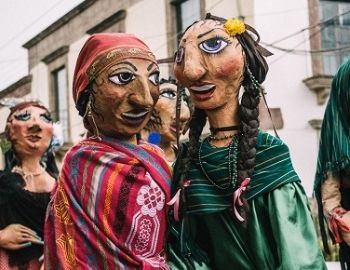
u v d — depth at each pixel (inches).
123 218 96.5
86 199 97.4
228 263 100.2
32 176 151.2
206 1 373.7
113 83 99.2
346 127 117.6
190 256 102.2
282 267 93.2
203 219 101.5
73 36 514.6
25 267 143.5
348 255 121.6
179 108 110.8
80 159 99.9
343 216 115.5
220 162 100.1
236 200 96.3
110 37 102.8
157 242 99.1
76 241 96.3
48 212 102.0
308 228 97.1
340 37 381.1
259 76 103.8
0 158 186.1
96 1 479.8
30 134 151.0
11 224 143.9
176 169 105.0
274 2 354.0
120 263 94.8
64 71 532.4
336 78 120.0
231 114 102.4
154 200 99.1
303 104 357.4
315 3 363.6
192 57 99.0
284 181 98.0
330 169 117.9
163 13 416.2
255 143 99.1
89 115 102.6
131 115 100.3
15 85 605.9
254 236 97.3
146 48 103.6
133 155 100.4
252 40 103.7
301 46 359.9
